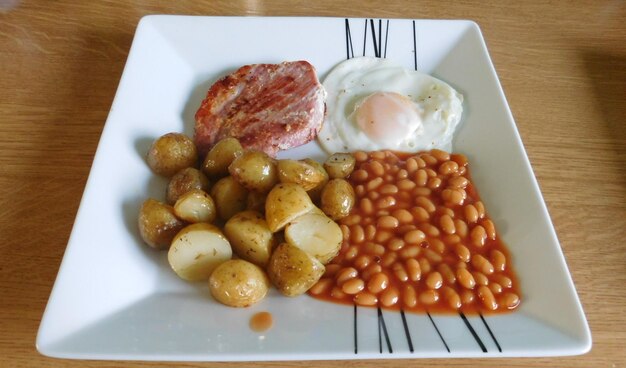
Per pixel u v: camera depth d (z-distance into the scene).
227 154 0.34
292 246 0.31
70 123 0.38
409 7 0.49
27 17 0.46
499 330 0.28
